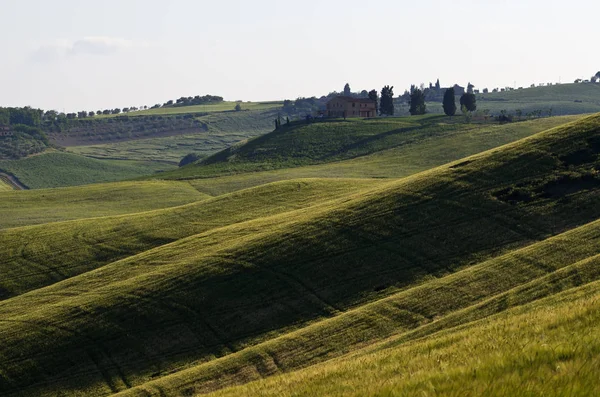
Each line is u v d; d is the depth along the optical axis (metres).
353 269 116.31
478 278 98.19
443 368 26.02
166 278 123.75
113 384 95.88
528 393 19.80
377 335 88.25
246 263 123.94
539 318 38.62
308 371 40.44
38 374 100.50
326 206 155.88
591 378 20.72
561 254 98.38
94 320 112.44
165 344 104.00
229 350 99.94
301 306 108.38
